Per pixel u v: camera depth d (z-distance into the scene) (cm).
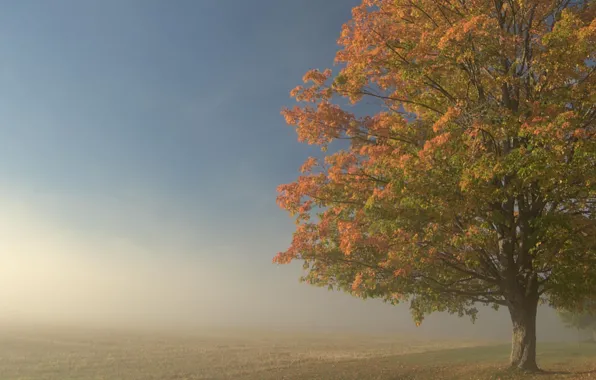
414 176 1241
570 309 1616
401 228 1318
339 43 1598
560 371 1628
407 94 1578
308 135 1630
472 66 1390
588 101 1217
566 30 1109
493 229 1392
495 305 1889
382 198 1318
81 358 5834
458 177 1202
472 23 1154
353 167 1537
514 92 1443
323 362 4538
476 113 1250
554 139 1066
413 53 1339
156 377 4056
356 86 1548
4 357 5772
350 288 1725
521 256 1515
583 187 1175
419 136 1523
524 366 1552
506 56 1312
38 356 5969
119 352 6856
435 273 1579
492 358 3325
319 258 1703
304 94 1611
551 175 1098
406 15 1487
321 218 1745
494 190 1245
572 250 1262
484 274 1673
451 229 1356
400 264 1321
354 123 1571
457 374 2019
